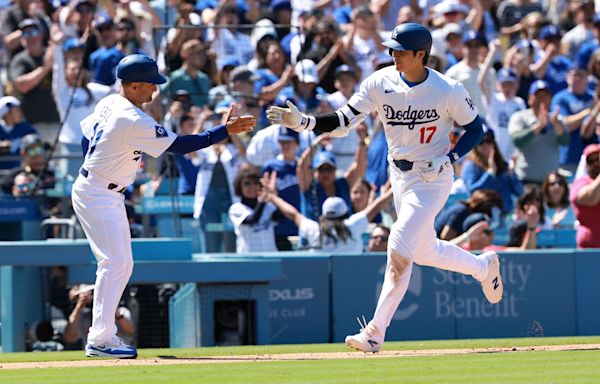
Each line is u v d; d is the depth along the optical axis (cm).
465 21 4700
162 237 3644
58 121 3944
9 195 3650
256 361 2069
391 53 2095
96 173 2097
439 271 3272
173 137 2078
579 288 3381
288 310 3186
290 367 1916
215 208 3578
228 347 2627
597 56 4656
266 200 3491
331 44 4169
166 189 3691
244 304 3138
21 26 4000
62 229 3581
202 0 4475
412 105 2086
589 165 3403
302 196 3562
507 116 4269
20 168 3734
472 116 2111
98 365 2009
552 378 1694
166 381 1692
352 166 3709
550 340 2772
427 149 2117
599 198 3353
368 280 3244
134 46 4056
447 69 4384
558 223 3891
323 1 4809
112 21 4084
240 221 3466
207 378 1733
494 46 4269
